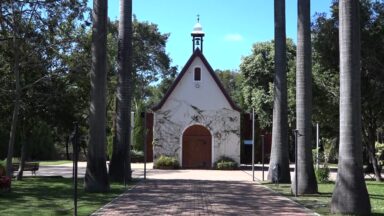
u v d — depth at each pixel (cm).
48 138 5662
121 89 2669
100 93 2108
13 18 2083
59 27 2275
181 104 4422
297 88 2155
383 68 2920
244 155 5131
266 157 5197
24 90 2544
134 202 1733
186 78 4438
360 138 1447
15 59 2131
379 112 3162
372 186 2622
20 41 2130
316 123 3462
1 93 2450
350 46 1455
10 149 2088
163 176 3266
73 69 2586
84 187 2102
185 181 2761
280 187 2439
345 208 1430
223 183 2658
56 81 2648
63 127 2838
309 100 2136
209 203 1731
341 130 1458
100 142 2089
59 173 3512
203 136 4416
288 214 1471
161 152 4391
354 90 1446
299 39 2166
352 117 1440
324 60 3073
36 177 2953
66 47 2466
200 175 3434
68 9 2216
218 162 4300
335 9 2994
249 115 5050
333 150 4256
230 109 4419
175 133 4397
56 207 1563
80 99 2827
